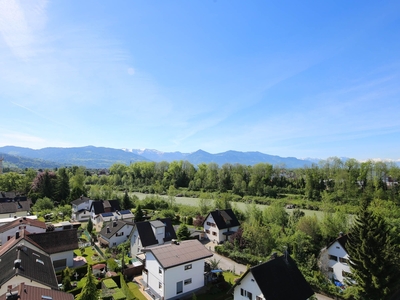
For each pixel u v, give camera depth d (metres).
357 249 30.31
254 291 25.02
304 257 39.78
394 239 40.16
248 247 45.84
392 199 80.44
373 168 92.50
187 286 31.80
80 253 45.16
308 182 100.12
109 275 34.28
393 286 29.47
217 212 58.94
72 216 75.88
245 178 120.12
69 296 22.56
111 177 148.62
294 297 24.92
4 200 77.94
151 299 30.55
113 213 69.38
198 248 34.75
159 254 31.70
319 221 51.69
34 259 28.62
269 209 62.75
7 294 18.31
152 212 79.62
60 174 100.44
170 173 141.50
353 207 68.81
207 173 128.88
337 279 36.31
